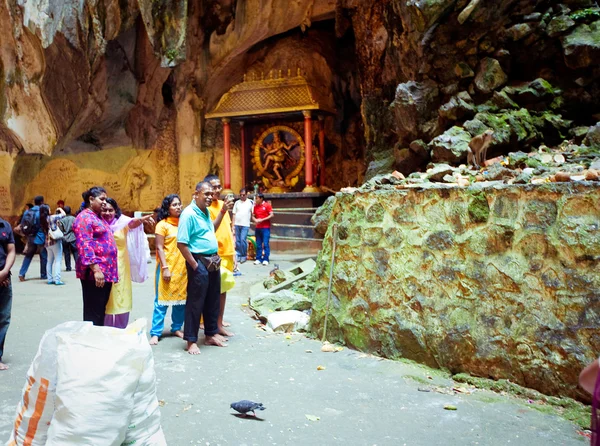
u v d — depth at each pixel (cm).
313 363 496
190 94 1673
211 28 1603
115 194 1769
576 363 376
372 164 1055
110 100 1603
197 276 526
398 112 879
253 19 1502
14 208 1772
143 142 1756
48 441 239
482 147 671
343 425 361
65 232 1004
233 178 1686
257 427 359
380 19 1173
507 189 428
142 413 260
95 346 252
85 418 238
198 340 579
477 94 812
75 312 735
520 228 418
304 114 1505
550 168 553
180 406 397
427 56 854
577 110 761
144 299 815
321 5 1453
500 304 425
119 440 246
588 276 377
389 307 507
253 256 1331
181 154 1730
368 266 531
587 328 374
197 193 533
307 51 1631
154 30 1423
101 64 1523
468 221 451
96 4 1457
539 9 779
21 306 778
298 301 688
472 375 438
